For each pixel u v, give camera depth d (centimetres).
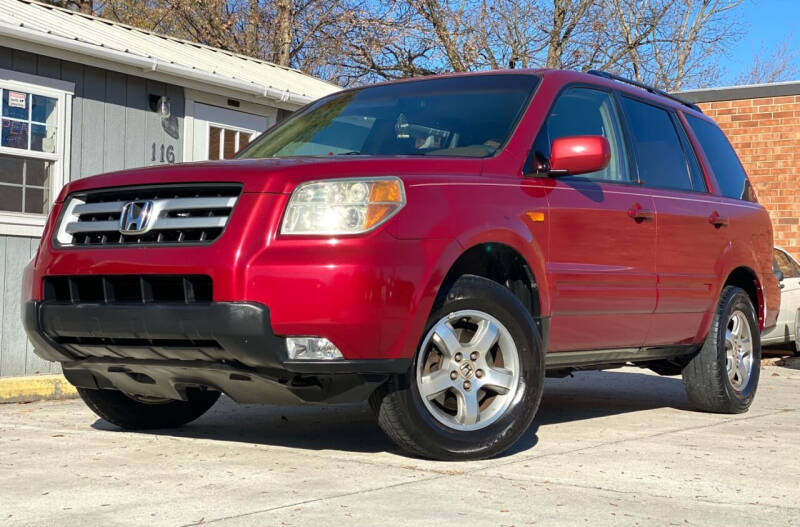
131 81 1023
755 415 661
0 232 896
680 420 625
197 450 484
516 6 2859
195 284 427
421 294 423
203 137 1112
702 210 625
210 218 428
